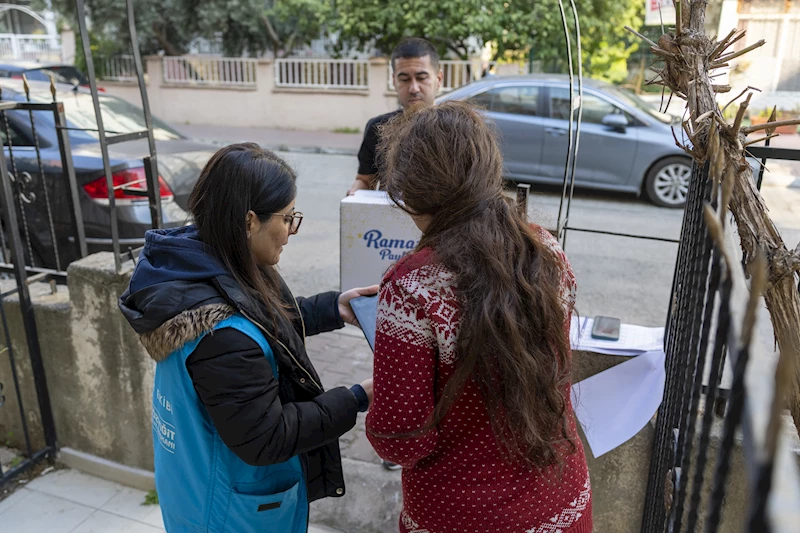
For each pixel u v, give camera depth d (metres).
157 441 1.57
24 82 2.68
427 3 10.87
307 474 1.64
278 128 13.47
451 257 1.10
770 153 1.55
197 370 1.38
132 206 3.96
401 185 1.16
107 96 5.47
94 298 2.55
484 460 1.19
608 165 7.27
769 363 0.70
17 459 2.90
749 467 0.58
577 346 1.91
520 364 1.08
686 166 7.03
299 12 12.97
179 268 1.42
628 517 2.04
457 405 1.17
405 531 1.31
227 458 1.49
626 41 10.36
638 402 1.87
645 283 5.09
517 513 1.20
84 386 2.71
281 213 1.47
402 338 1.12
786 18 6.67
